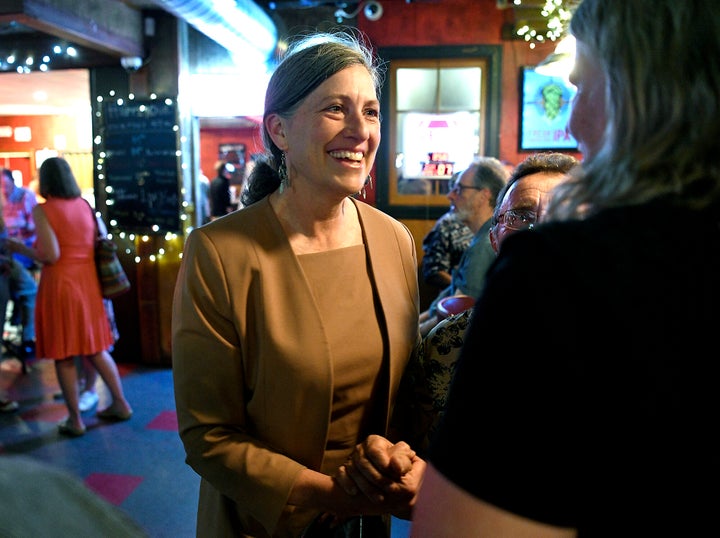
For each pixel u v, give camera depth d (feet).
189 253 3.45
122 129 13.30
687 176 1.53
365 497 3.06
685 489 1.41
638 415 1.41
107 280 10.38
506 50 12.78
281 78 3.36
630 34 1.61
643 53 1.59
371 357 3.54
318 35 3.70
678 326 1.43
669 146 1.56
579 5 1.87
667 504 1.42
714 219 1.52
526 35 12.53
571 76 1.92
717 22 1.51
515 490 1.46
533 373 1.47
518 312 1.52
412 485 3.00
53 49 13.25
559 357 1.45
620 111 1.66
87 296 10.07
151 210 13.38
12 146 30.32
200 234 3.44
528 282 1.53
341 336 3.44
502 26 12.71
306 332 3.28
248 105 13.24
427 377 3.52
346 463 3.24
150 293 13.70
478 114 13.24
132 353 14.10
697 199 1.53
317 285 3.49
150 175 13.26
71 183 9.87
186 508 8.02
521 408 1.48
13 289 14.06
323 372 3.27
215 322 3.33
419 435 3.67
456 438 1.58
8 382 12.85
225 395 3.37
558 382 1.45
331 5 12.86
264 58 12.44
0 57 13.46
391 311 3.65
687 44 1.52
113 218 13.65
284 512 3.22
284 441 3.36
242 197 4.03
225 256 3.34
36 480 1.09
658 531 1.44
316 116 3.24
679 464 1.41
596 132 1.84
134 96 13.12
